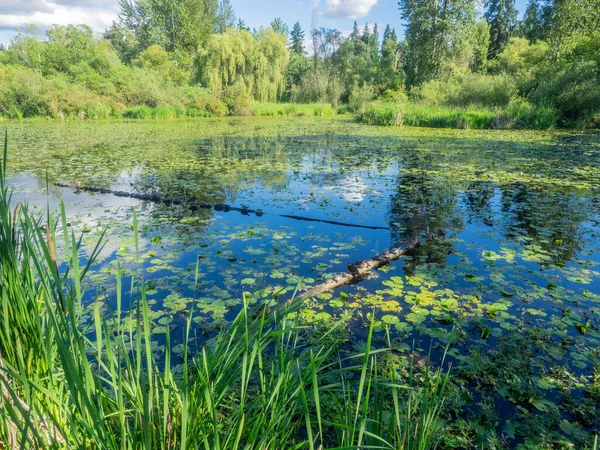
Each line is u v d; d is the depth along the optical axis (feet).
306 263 13.21
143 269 12.63
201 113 92.68
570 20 77.25
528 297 10.84
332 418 6.21
